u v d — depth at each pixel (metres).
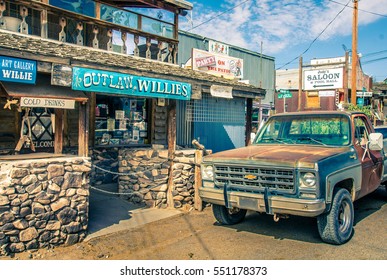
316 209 4.72
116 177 9.65
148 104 10.16
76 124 8.65
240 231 6.11
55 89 5.49
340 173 5.23
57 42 7.18
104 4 8.16
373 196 8.58
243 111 11.09
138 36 8.82
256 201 5.16
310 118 6.53
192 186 7.65
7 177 4.88
